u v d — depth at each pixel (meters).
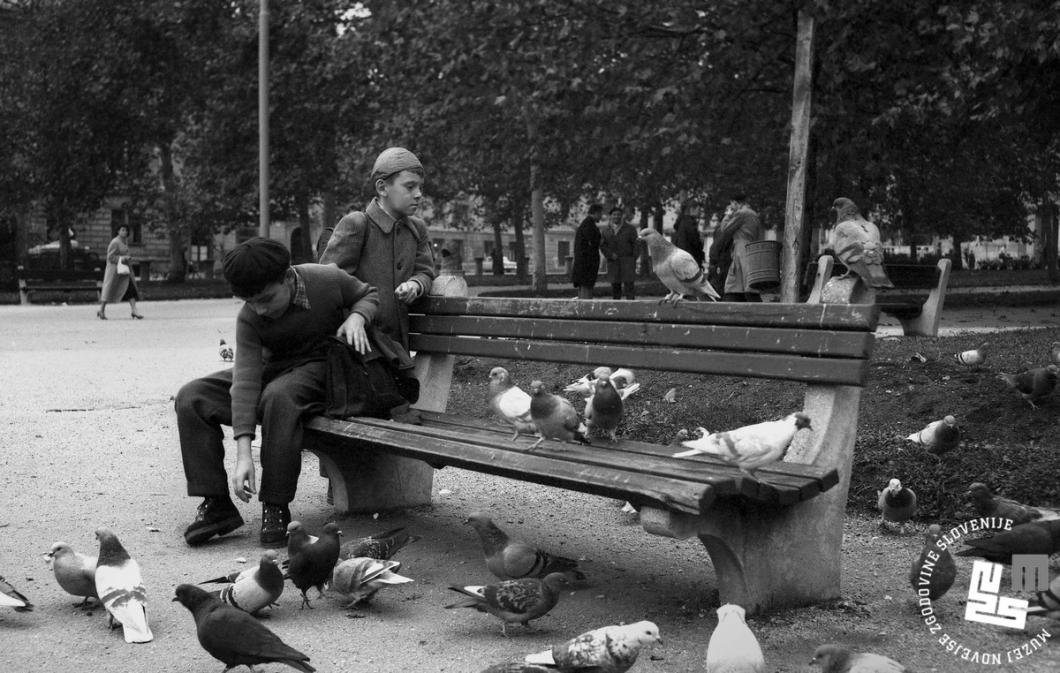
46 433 9.29
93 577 4.66
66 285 33.19
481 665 4.02
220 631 3.82
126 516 6.44
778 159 23.53
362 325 5.86
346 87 29.38
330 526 4.75
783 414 8.40
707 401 9.02
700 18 17.33
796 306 4.48
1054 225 42.22
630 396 9.46
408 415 5.99
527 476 4.39
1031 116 17.25
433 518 6.38
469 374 11.34
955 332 15.38
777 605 4.46
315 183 34.56
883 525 5.94
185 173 48.06
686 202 27.56
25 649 4.27
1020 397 8.01
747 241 17.45
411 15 21.23
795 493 4.05
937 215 36.00
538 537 5.92
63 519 6.37
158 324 23.94
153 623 4.57
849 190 22.92
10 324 24.00
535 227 36.94
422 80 21.48
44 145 40.56
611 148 20.31
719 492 3.83
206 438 5.78
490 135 23.05
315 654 4.16
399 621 4.56
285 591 5.04
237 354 5.73
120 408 10.79
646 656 4.03
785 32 16.61
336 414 5.74
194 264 63.62
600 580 5.10
